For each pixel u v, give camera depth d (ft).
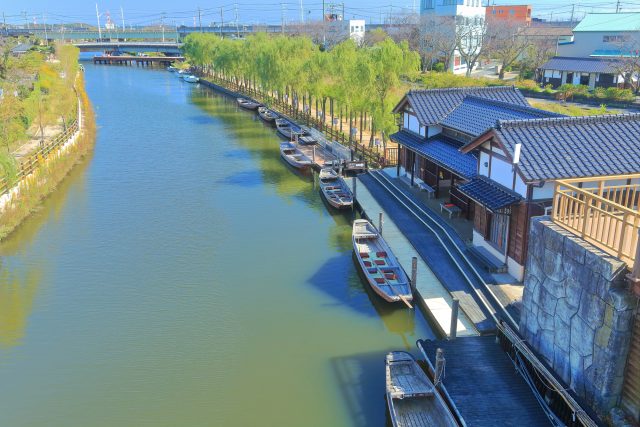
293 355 59.47
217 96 267.39
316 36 424.46
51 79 203.10
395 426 44.68
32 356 60.08
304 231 94.17
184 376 56.29
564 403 43.98
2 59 202.90
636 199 61.16
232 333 63.67
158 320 66.64
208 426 49.37
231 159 142.31
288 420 49.93
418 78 224.12
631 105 171.53
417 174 104.83
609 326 40.11
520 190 63.67
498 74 280.72
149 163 138.10
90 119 184.65
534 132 65.31
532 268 51.29
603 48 238.27
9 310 69.21
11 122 132.77
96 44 502.38
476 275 67.56
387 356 53.26
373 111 124.26
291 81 185.47
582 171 59.67
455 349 54.24
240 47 261.85
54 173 118.83
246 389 54.13
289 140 163.84
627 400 40.34
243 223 97.91
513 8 404.77
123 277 77.71
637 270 38.01
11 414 51.34
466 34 281.33
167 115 210.79
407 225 88.12
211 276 77.61
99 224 97.66
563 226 47.65
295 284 75.10
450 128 93.35
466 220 86.79
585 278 42.86
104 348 61.36
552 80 228.84
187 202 108.88
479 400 46.83
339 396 52.95
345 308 68.90
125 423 49.96
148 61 474.08
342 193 107.65
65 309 69.56
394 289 67.05
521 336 53.47
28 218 100.89
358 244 81.76
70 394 54.03
